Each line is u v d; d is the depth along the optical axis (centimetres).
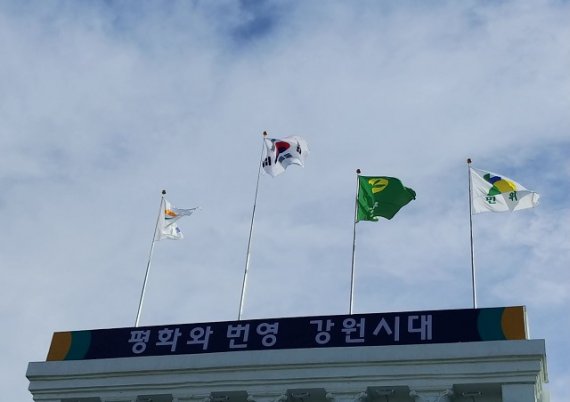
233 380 5134
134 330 5447
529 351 4822
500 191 5641
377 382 4956
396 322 5072
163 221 6075
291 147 6103
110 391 5303
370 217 5709
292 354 5100
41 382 5409
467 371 4869
